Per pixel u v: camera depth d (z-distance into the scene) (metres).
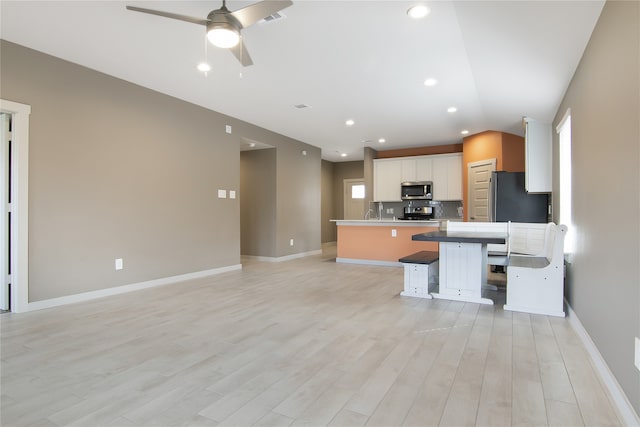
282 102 5.04
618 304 1.85
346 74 3.99
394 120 5.99
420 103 5.03
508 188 5.32
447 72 3.92
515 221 5.27
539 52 2.88
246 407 1.77
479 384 1.99
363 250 6.70
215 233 5.51
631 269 1.67
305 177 7.92
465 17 2.70
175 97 4.84
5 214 3.40
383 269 6.01
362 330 2.90
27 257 3.39
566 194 4.02
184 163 4.99
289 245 7.38
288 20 2.84
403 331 2.88
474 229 5.09
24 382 2.03
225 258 5.70
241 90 4.57
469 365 2.24
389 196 8.63
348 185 10.83
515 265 3.54
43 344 2.59
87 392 1.92
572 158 3.22
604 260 2.13
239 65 3.78
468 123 6.14
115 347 2.54
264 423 1.63
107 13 2.81
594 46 2.37
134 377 2.09
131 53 3.52
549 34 2.56
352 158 10.28
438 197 8.12
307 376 2.10
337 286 4.62
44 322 3.09
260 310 3.49
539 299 3.38
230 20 2.37
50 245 3.56
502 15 2.49
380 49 3.36
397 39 3.16
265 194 7.10
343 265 6.47
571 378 2.07
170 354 2.42
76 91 3.77
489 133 6.63
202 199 5.27
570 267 3.35
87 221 3.87
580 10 2.20
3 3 2.66
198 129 5.20
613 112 1.96
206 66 3.80
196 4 2.69
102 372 2.15
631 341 1.65
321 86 4.38
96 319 3.19
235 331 2.88
